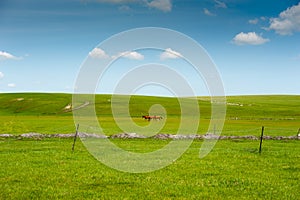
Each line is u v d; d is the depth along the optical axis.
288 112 150.25
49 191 20.36
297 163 30.19
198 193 20.39
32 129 66.12
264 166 28.75
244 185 22.41
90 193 20.17
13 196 19.28
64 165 27.98
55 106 166.88
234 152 36.41
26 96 196.12
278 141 47.62
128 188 21.38
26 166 27.34
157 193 20.33
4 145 40.22
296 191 21.08
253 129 68.81
